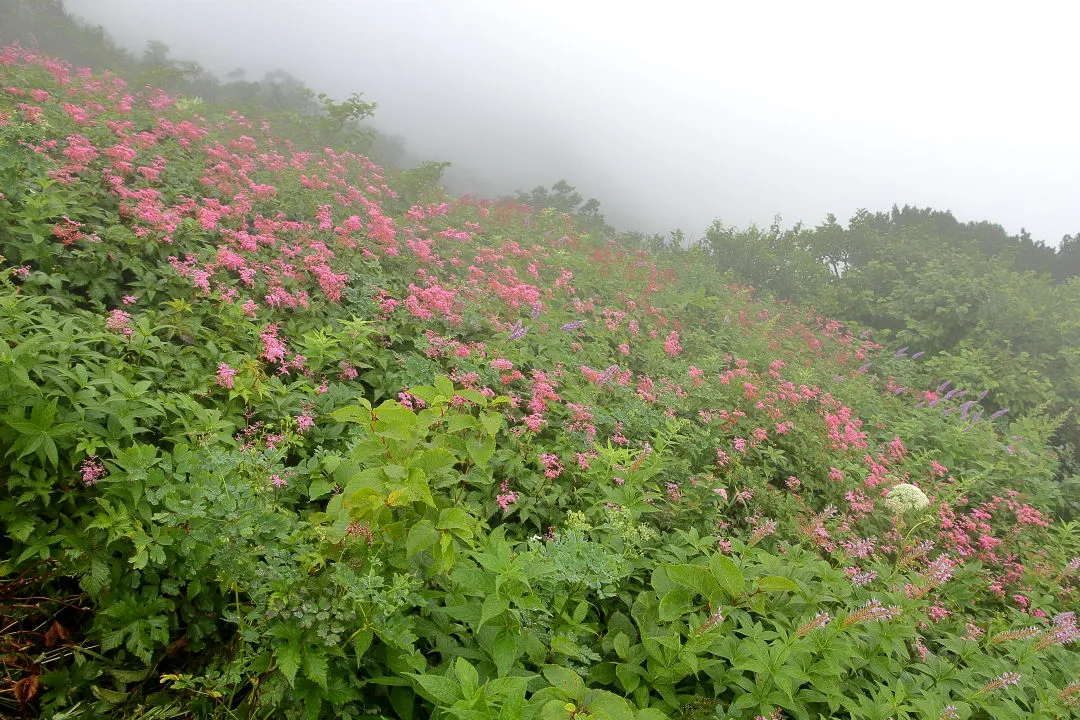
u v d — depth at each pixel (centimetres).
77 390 386
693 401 777
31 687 270
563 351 808
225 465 306
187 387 455
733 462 659
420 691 280
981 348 1373
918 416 1045
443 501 380
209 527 294
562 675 274
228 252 616
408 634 274
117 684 292
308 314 642
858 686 378
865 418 1028
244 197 817
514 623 297
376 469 296
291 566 283
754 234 2091
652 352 939
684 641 360
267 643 279
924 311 1559
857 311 1731
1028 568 632
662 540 482
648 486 525
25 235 550
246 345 551
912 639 435
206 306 562
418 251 891
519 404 631
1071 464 1110
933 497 732
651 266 1425
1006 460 934
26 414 340
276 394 488
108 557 310
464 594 328
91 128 819
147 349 457
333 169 1157
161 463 320
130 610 300
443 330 730
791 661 353
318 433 466
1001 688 393
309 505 405
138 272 570
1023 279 1534
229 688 294
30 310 442
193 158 923
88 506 331
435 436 366
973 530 702
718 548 496
